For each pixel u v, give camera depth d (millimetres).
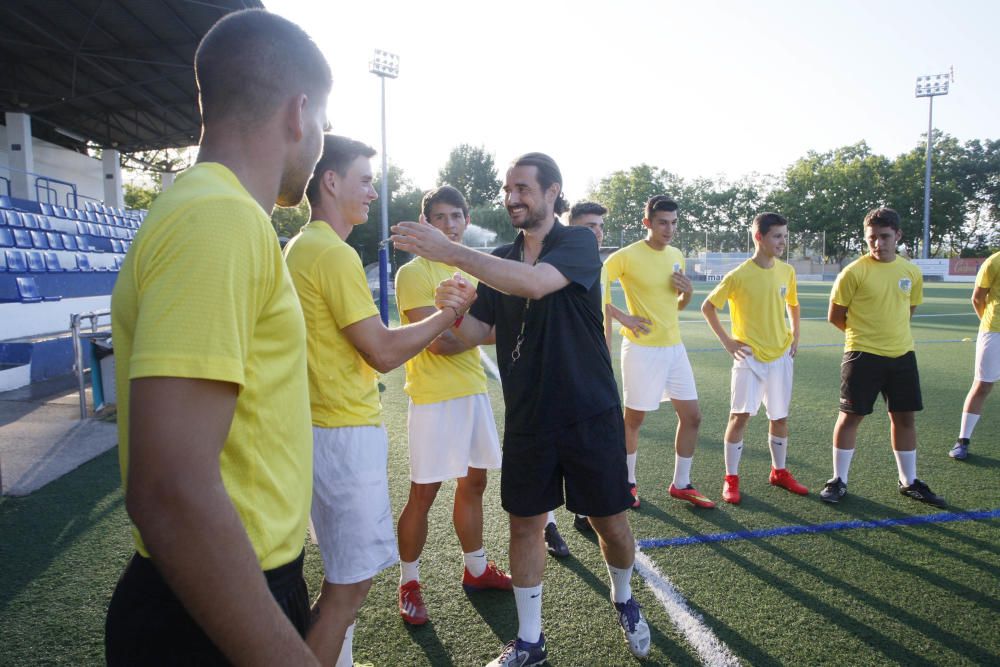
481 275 1870
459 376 2543
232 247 784
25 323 8305
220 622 728
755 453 4660
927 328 12508
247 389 892
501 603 2596
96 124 18750
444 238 1863
